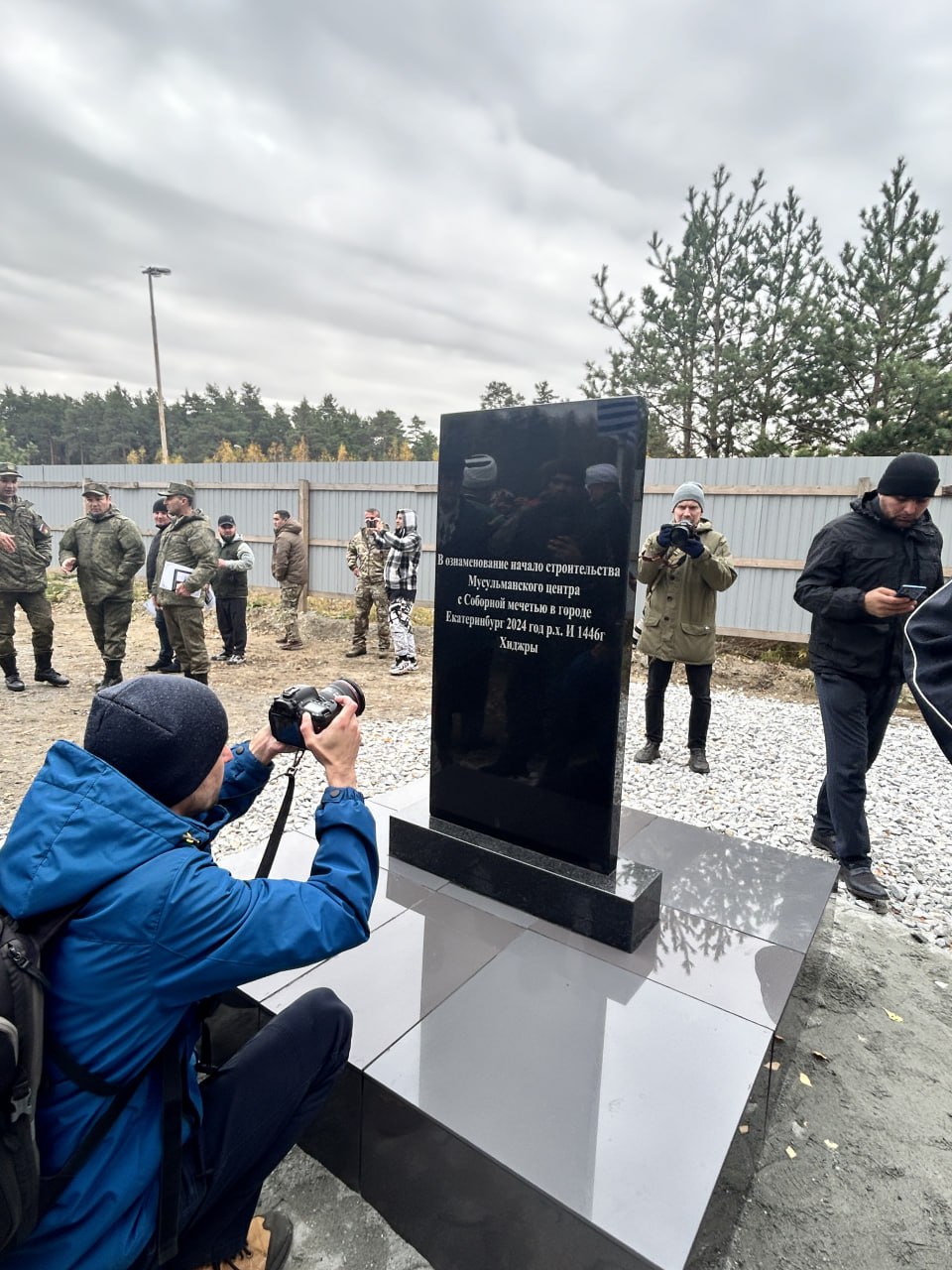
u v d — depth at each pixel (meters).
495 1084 1.65
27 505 6.31
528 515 2.40
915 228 10.95
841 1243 1.66
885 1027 2.40
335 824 1.34
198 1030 1.24
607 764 2.28
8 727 5.31
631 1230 1.32
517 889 2.41
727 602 8.31
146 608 11.16
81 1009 1.03
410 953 2.16
